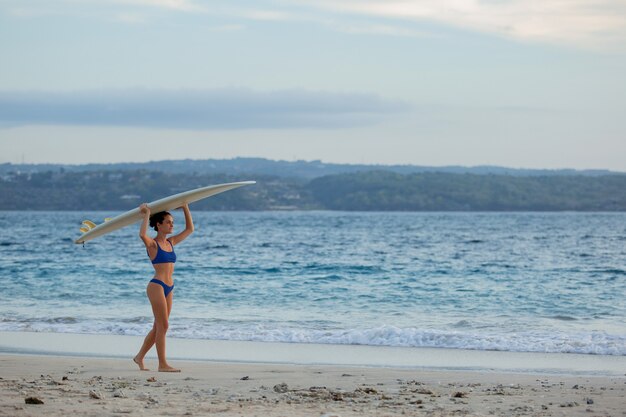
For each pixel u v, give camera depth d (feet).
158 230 32.96
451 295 72.69
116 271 97.50
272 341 45.39
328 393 25.71
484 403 24.27
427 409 22.89
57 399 23.75
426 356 39.32
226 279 86.84
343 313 60.29
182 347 42.52
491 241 184.85
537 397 25.64
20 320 54.70
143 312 60.64
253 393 25.93
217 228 292.20
